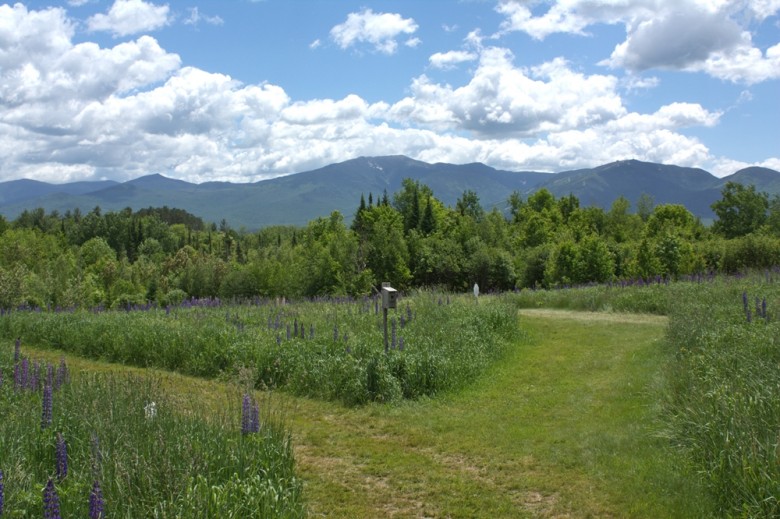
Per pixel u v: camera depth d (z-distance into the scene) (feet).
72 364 45.50
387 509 19.29
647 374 34.94
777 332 31.32
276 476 18.72
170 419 20.95
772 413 20.16
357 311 55.36
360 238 138.10
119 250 305.32
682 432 23.03
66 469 16.40
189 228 436.76
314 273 100.53
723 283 67.05
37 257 186.39
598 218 226.99
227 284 112.88
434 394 33.01
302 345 38.06
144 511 15.03
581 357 42.47
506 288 131.85
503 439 25.89
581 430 26.53
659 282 79.92
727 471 18.28
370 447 25.21
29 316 62.85
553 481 21.30
